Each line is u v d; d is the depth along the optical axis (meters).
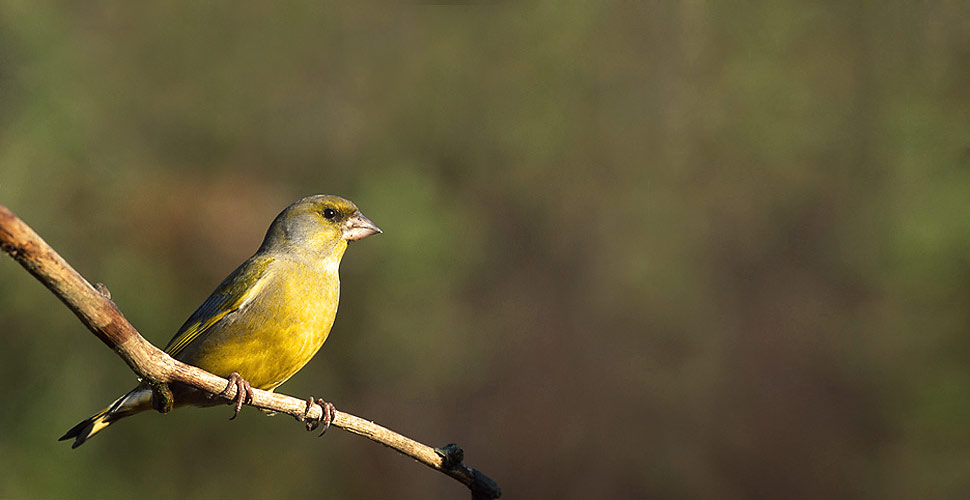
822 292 16.70
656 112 19.55
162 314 12.84
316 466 13.37
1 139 13.38
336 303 6.95
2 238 3.96
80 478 11.38
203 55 18.17
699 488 14.84
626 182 18.75
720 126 19.17
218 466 12.52
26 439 11.34
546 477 14.88
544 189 18.67
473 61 20.00
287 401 5.68
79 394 11.65
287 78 18.88
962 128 17.19
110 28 17.20
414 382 14.55
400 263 14.73
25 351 11.68
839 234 17.47
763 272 17.22
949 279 15.49
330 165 17.78
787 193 18.25
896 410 15.08
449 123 19.30
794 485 14.81
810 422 15.20
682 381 15.72
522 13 20.20
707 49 19.72
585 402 15.49
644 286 16.86
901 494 14.44
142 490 11.84
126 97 16.80
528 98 19.64
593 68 19.94
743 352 16.08
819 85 19.06
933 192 16.41
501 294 16.83
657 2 19.97
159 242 13.55
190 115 17.34
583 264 17.47
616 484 14.90
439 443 14.50
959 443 14.62
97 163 14.46
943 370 15.10
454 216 16.92
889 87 18.41
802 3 19.33
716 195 18.52
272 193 15.86
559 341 16.16
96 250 13.34
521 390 15.49
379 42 19.88
